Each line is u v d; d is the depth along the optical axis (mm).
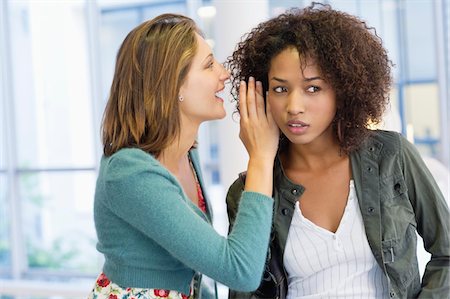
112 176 1312
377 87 1304
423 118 4812
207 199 1616
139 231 1348
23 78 5688
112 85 1442
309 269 1347
